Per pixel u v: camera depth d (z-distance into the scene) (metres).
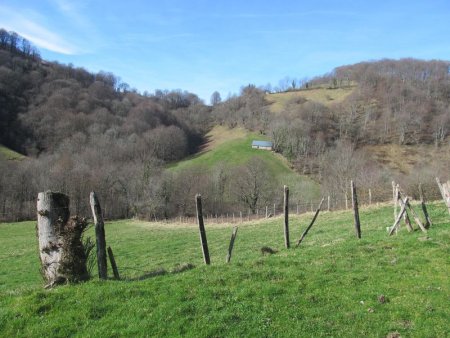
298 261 16.08
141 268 26.45
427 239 17.88
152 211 92.69
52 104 146.50
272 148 139.00
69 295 12.27
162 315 11.12
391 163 114.56
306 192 94.31
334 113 159.38
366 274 14.23
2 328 10.88
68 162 105.06
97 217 14.19
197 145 177.38
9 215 93.00
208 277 13.84
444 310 11.23
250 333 10.36
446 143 124.00
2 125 133.00
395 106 154.38
